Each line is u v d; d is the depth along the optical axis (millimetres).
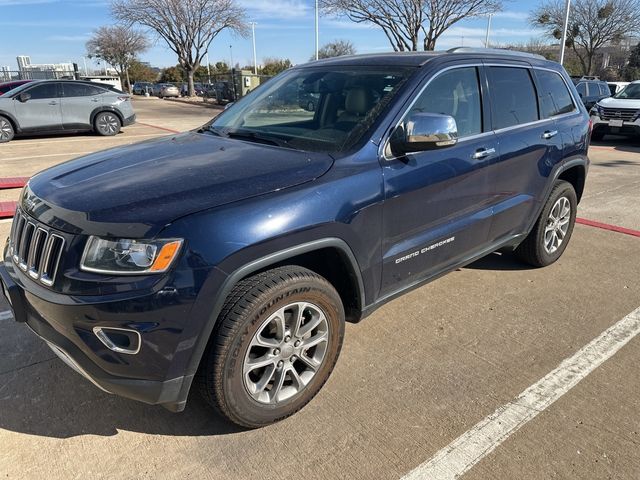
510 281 4297
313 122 3180
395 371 3039
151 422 2615
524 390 2863
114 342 2125
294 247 2389
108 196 2330
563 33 24438
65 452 2408
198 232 2152
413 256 3074
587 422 2604
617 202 6988
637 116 12406
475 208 3465
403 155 2900
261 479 2260
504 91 3734
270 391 2537
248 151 2873
